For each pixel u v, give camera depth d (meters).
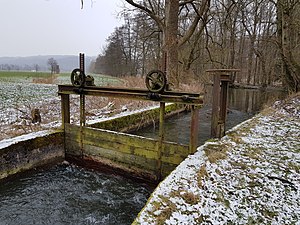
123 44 38.47
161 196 2.79
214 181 3.25
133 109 9.07
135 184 4.82
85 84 5.43
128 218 3.69
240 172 3.58
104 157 5.28
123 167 5.06
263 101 15.85
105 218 3.68
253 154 4.29
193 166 3.63
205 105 13.81
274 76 27.19
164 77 4.38
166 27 12.02
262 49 26.73
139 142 4.82
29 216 3.67
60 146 5.66
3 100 11.70
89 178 4.98
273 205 2.81
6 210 3.79
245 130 6.03
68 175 5.10
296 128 6.34
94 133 5.35
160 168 4.64
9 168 4.46
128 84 12.91
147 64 19.72
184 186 3.03
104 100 10.60
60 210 3.83
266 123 6.97
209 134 7.93
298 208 2.77
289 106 9.73
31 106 10.20
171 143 4.50
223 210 2.66
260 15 26.62
